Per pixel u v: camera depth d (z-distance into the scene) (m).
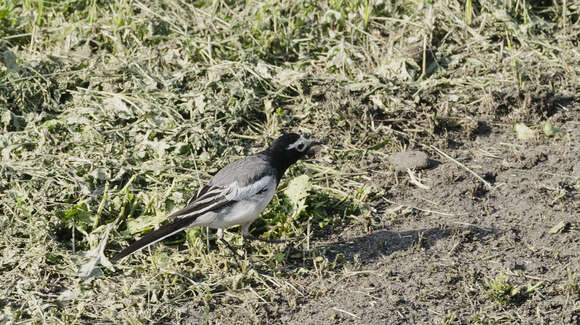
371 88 14.64
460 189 12.75
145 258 11.23
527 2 16.98
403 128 14.18
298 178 12.34
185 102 14.23
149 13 16.36
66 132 13.46
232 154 13.34
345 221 12.12
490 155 13.62
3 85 14.12
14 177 12.21
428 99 14.61
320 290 10.64
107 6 16.97
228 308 10.36
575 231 11.77
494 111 14.61
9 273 10.76
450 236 11.70
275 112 14.37
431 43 15.95
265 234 11.74
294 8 16.70
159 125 13.58
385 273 10.96
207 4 17.03
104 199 11.77
